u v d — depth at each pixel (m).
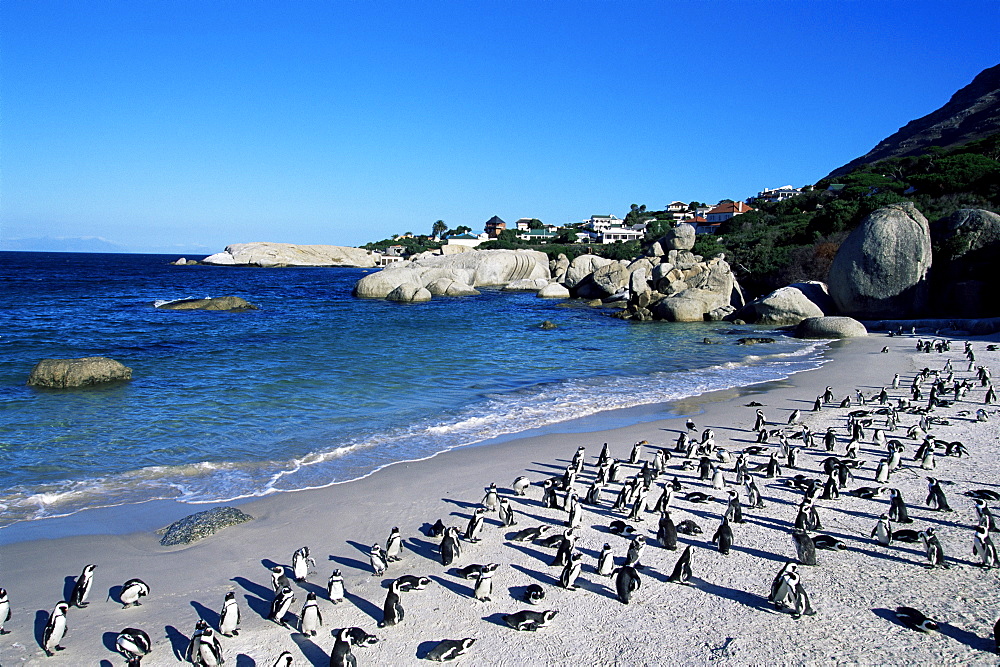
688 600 10.38
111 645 9.03
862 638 9.28
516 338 42.00
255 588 10.65
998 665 8.62
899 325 45.00
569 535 11.78
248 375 27.12
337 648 8.34
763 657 8.84
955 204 68.44
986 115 132.00
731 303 59.06
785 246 75.00
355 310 57.88
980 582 10.89
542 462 17.14
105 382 25.11
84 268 137.88
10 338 35.16
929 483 15.23
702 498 14.69
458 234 198.50
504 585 10.83
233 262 163.25
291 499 14.27
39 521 12.95
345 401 23.17
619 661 8.78
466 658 8.84
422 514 13.69
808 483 15.37
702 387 27.06
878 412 21.89
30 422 19.72
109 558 11.52
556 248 133.88
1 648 8.89
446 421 20.84
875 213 49.00
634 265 71.00
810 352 36.94
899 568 11.43
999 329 40.12
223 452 17.28
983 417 21.09
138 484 15.00
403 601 10.29
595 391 25.97
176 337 37.47
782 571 10.18
